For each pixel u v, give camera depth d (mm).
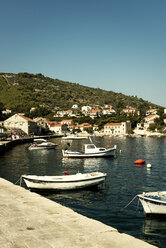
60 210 10359
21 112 194500
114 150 50062
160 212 15648
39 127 136125
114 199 20141
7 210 10344
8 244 6641
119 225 14914
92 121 188375
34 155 52594
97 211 17312
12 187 15812
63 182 22250
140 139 119062
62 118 199750
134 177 28953
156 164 39688
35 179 22000
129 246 6543
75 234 7449
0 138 86938
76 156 47938
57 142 97125
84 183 22938
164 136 145125
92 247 6453
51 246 6516
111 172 32406
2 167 36438
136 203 19062
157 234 13703
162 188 23688
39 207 10852
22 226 8227
